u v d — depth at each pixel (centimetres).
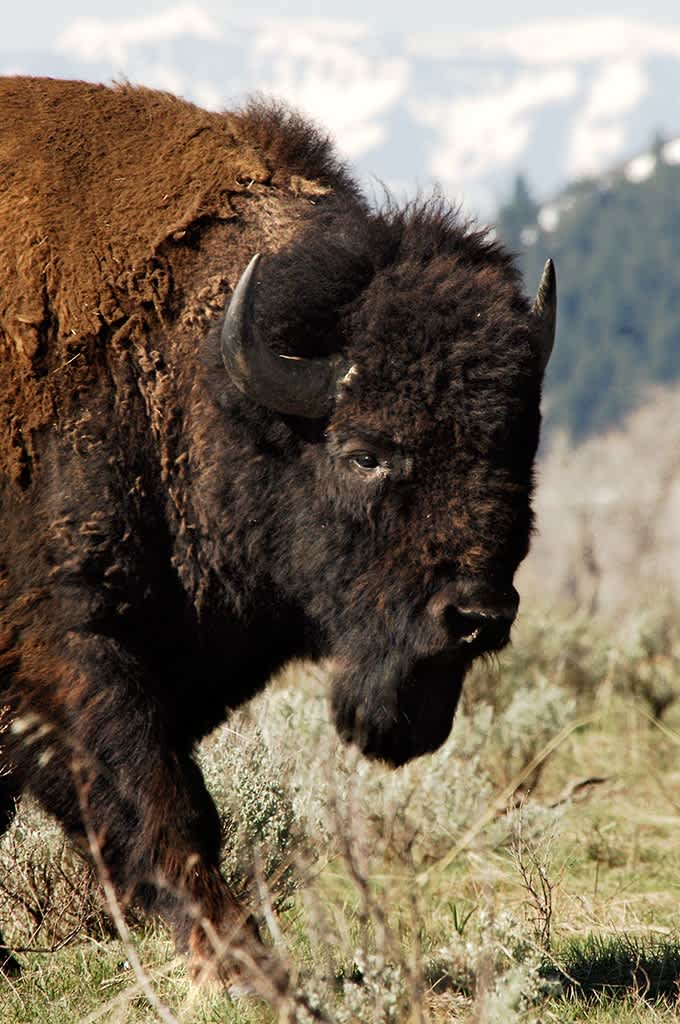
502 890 1961
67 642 1535
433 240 1612
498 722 2659
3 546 1573
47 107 1717
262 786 1769
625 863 2164
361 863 1350
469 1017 1327
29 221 1625
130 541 1577
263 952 1398
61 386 1577
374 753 1689
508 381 1516
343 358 1546
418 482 1522
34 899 1758
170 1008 1441
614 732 3012
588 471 9950
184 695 1669
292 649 1741
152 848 1484
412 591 1538
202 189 1669
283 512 1608
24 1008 1495
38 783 1548
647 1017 1423
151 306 1617
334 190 1745
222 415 1589
